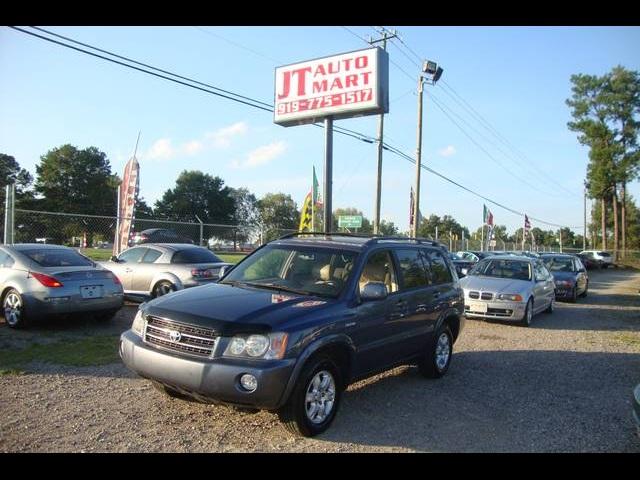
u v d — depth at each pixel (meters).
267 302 5.16
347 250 6.12
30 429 4.83
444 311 7.38
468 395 6.71
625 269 50.44
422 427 5.47
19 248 9.51
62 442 4.59
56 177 78.62
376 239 6.59
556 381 7.65
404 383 7.14
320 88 13.77
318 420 5.02
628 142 56.53
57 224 17.48
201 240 18.88
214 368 4.52
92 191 79.56
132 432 4.89
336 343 5.19
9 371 6.54
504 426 5.64
